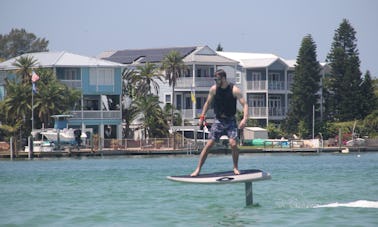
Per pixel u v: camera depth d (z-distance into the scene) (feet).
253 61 563.48
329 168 275.80
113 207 136.77
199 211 128.88
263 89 553.64
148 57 556.10
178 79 522.47
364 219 114.73
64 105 424.05
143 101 448.24
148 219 119.24
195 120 495.82
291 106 529.45
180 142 419.74
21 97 412.36
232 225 111.65
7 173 257.34
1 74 470.39
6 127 411.34
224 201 144.36
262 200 146.41
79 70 462.60
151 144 413.59
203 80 521.65
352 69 540.93
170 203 142.31
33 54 482.28
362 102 540.52
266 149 431.84
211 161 343.26
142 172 257.14
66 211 130.93
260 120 553.23
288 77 576.61
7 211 131.85
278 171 256.11
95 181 212.23
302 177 219.00
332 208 128.67
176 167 289.74
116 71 472.44
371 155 415.64
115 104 476.95
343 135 493.77
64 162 340.18
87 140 428.97
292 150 438.40
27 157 380.17
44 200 153.07
